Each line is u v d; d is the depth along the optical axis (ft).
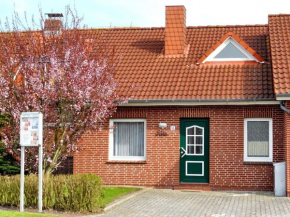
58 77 58.54
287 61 66.44
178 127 68.49
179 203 55.88
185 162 68.64
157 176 68.90
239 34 80.84
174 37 77.66
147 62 76.54
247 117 66.59
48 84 58.39
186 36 82.02
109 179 70.38
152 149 69.15
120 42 82.28
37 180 51.49
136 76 73.20
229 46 73.41
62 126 59.52
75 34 64.13
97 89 60.70
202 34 82.23
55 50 60.64
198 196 61.31
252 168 66.33
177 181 68.23
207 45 79.15
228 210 51.67
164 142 68.85
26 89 58.70
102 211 50.19
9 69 59.82
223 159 67.00
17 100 59.06
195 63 74.54
